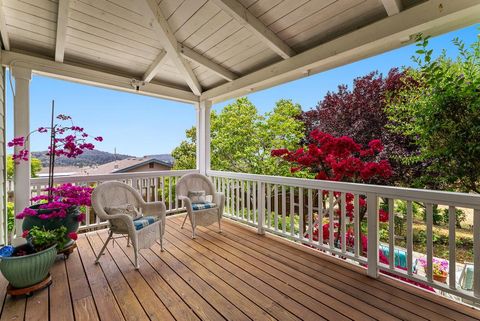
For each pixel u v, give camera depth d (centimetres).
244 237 349
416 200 202
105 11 272
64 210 261
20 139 280
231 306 189
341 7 241
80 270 248
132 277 234
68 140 286
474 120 225
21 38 296
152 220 287
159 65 368
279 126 705
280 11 255
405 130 334
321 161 338
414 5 218
